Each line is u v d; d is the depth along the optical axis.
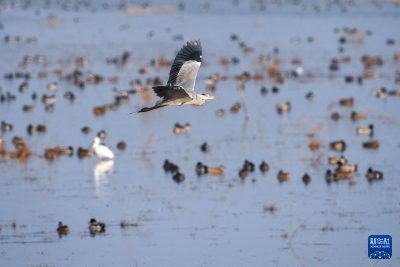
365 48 104.00
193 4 180.38
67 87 74.56
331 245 29.75
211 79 75.94
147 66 88.19
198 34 122.44
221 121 57.84
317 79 79.06
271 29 129.62
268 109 62.66
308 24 137.62
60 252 29.12
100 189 38.16
